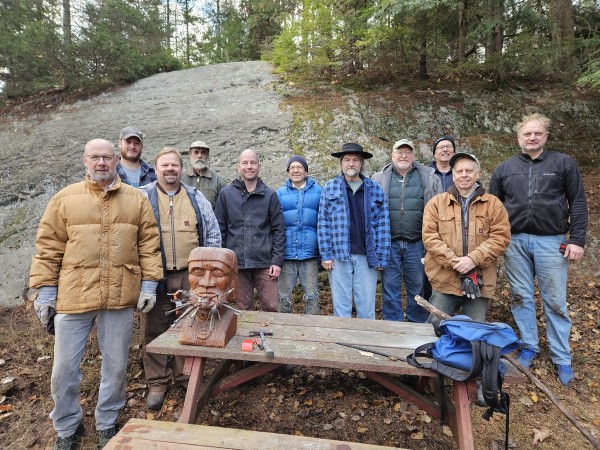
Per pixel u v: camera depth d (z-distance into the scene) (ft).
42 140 21.63
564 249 10.64
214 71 27.89
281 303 12.23
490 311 13.53
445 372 6.93
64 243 8.16
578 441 8.80
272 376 10.99
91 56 25.55
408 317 12.39
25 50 24.12
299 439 6.26
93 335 12.61
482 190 9.98
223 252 7.68
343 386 10.53
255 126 20.59
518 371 7.24
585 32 23.65
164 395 9.90
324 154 18.65
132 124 21.95
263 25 35.73
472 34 21.34
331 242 11.44
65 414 8.25
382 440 8.68
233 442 6.16
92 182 8.18
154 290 8.77
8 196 18.40
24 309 14.15
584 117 21.54
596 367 11.03
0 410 9.61
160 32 30.81
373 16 20.81
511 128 20.98
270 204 11.55
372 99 22.06
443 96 22.54
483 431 9.05
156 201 9.89
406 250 12.10
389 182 12.28
